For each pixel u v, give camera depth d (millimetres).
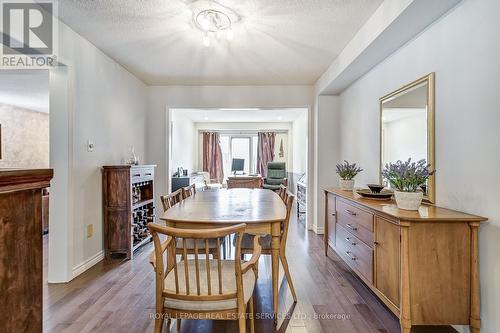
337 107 4016
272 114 6871
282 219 1798
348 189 2896
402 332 1538
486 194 1529
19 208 659
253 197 2795
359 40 2498
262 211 2016
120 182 2965
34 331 700
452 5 1738
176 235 1218
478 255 1554
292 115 7035
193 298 1281
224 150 8781
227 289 1354
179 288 1372
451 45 1782
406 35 2139
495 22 1472
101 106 2943
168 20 2305
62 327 1747
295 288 2309
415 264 1537
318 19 2287
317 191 4047
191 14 2207
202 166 8500
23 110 5586
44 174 721
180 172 6090
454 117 1763
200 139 8539
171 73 3668
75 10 2141
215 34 2557
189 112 6484
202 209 2088
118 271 2633
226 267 1635
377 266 1893
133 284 2355
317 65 3391
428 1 1692
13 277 643
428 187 1981
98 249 2885
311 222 4273
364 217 2100
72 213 2455
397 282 1636
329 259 2988
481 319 1538
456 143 1746
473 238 1530
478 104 1581
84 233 2646
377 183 2805
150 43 2754
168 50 2926
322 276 2547
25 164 5641
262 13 2193
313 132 4219
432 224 1537
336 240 2771
